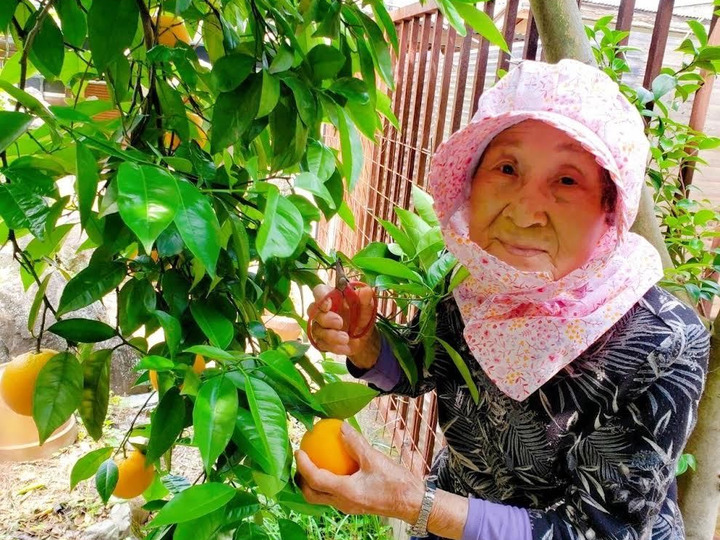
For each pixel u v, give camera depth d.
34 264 1.10
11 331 2.89
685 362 0.96
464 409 1.23
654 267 1.02
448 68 2.40
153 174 0.69
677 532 1.15
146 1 1.12
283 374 0.80
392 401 2.89
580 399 1.01
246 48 1.02
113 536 2.26
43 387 0.90
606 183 0.92
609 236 0.94
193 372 0.82
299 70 1.03
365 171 3.65
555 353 0.97
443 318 1.26
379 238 3.18
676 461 0.99
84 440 2.79
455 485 1.42
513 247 0.96
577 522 1.02
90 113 1.16
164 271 1.00
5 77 1.11
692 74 1.60
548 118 0.86
